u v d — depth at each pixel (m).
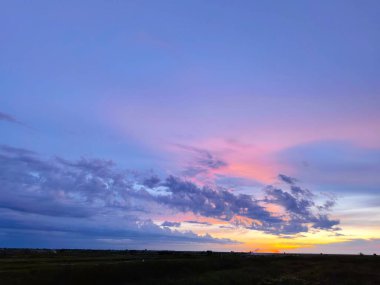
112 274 49.66
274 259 95.88
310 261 89.00
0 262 66.69
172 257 95.75
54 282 43.22
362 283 47.53
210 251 149.12
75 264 59.19
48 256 101.69
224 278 51.44
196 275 56.06
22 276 42.88
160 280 49.88
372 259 95.81
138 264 56.84
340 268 66.56
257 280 52.12
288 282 49.81
